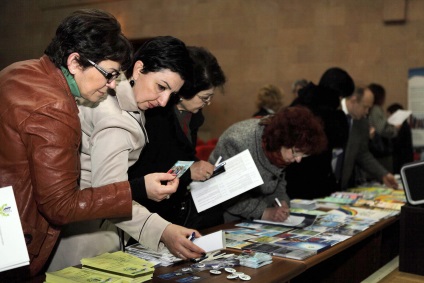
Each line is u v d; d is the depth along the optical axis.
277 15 8.09
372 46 7.40
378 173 3.50
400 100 7.21
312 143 2.04
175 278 1.42
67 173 1.29
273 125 2.12
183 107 2.11
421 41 7.05
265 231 2.11
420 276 1.99
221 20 8.52
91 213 1.34
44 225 1.42
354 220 2.35
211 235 1.73
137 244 1.80
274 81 8.16
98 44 1.32
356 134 3.35
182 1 8.78
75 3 8.82
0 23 6.42
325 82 2.96
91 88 1.37
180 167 1.65
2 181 1.33
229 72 8.52
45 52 1.41
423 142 6.68
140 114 1.65
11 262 1.12
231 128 2.33
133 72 1.65
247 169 1.99
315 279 2.27
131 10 9.17
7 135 1.30
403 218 2.03
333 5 7.65
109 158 1.46
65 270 1.43
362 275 2.34
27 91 1.31
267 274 1.48
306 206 2.66
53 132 1.27
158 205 2.07
